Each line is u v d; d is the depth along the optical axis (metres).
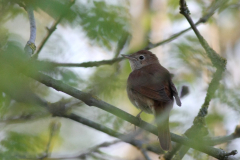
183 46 7.08
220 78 7.50
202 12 10.05
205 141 7.79
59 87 6.61
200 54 7.10
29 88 5.82
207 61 7.23
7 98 5.47
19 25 7.21
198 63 7.09
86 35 5.53
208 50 7.43
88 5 5.47
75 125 10.34
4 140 6.59
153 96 8.99
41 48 7.40
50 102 7.02
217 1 9.73
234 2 10.36
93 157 8.62
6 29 5.70
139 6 13.30
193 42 7.28
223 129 8.73
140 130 8.79
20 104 6.66
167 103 8.98
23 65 4.89
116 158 8.80
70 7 5.18
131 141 9.28
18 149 6.64
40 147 7.36
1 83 4.62
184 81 8.05
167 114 8.19
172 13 11.36
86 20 5.33
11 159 6.31
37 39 8.88
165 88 9.30
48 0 4.98
